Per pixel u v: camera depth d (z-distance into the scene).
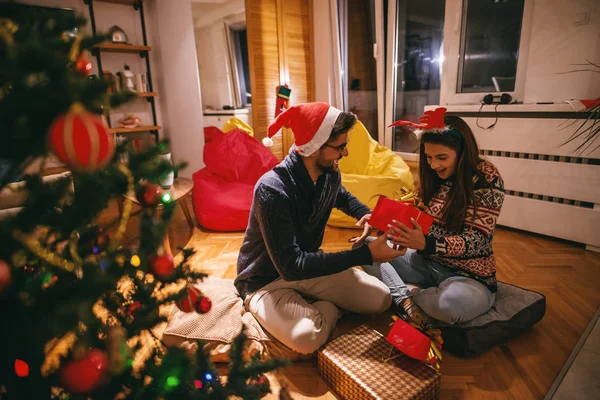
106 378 0.59
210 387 0.73
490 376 1.29
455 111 2.77
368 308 1.52
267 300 1.39
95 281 0.55
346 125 1.23
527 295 1.55
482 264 1.44
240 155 2.94
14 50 0.47
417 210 1.30
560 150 2.30
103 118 0.63
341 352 1.25
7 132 0.48
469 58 2.89
